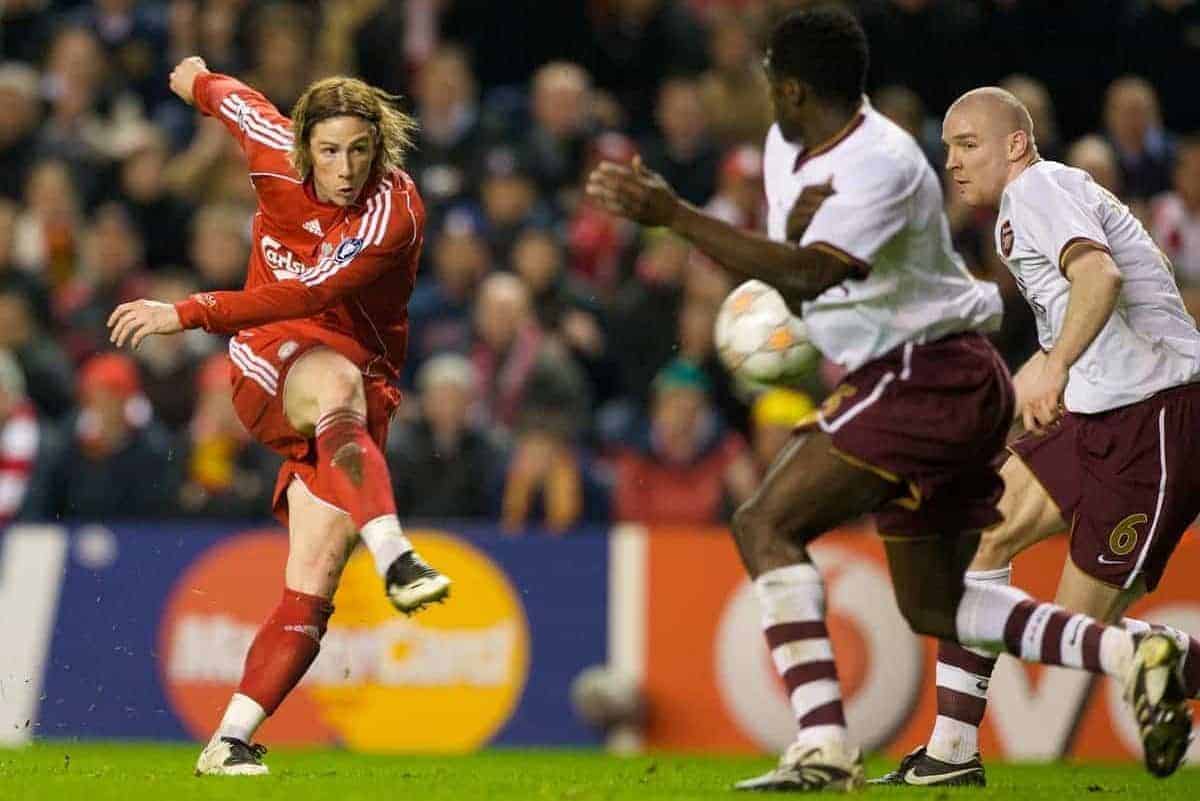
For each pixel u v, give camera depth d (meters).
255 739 32.19
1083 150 40.81
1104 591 21.36
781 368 18.89
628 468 37.62
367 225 19.44
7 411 37.62
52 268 45.47
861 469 16.75
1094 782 23.03
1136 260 21.14
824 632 16.84
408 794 17.77
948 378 16.73
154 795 17.41
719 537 32.72
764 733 32.09
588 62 50.03
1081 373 21.31
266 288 19.19
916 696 31.67
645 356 41.75
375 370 20.44
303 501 20.23
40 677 32.97
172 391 40.44
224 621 32.94
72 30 49.62
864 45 16.80
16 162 47.22
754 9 48.16
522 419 39.09
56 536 33.41
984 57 47.62
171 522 37.12
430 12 50.97
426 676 32.34
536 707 32.41
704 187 45.84
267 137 20.23
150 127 48.59
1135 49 48.38
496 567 32.78
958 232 41.78
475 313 42.16
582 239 44.75
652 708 32.31
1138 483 21.06
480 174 46.00
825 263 16.34
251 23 47.66
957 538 17.34
